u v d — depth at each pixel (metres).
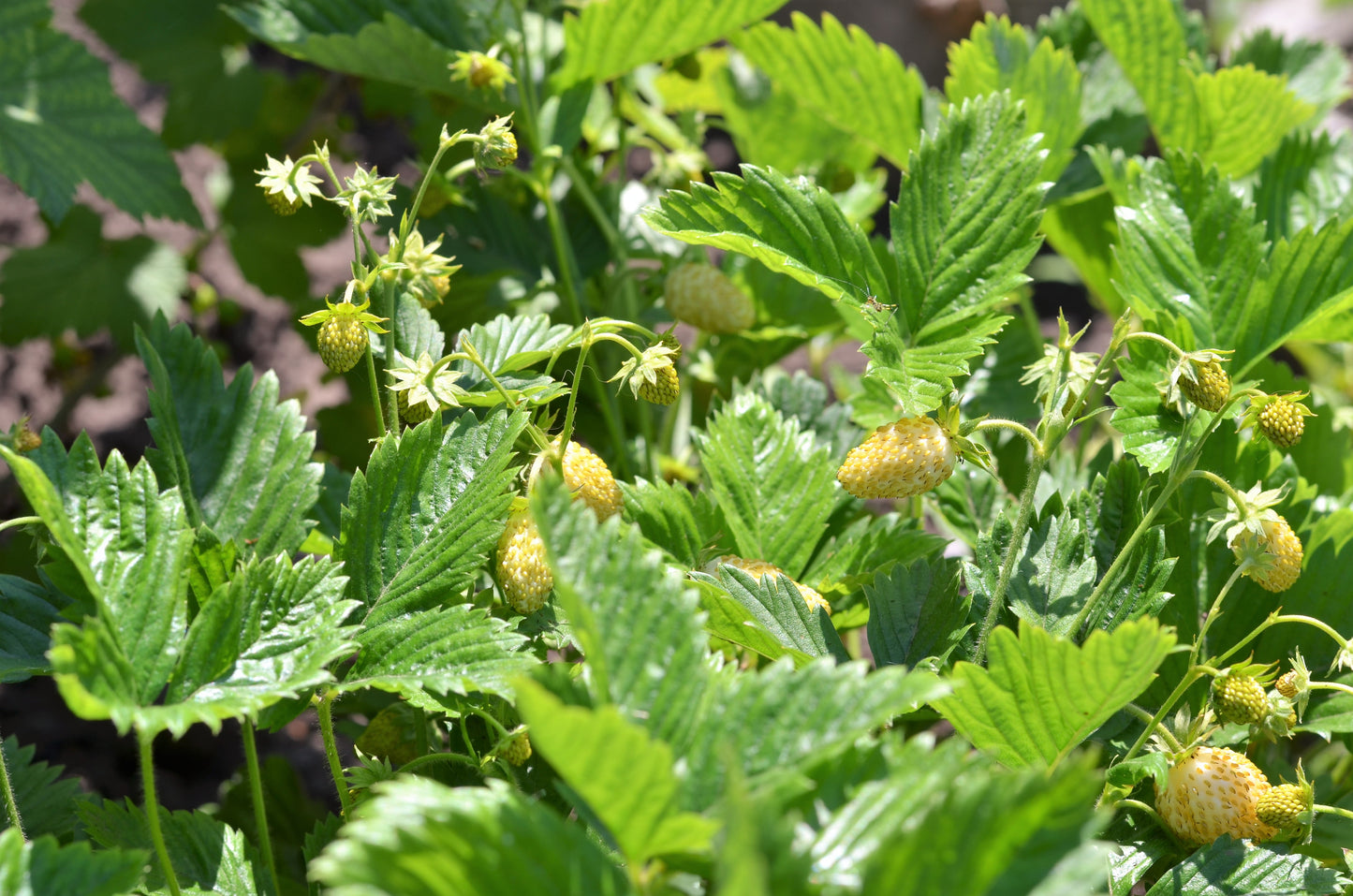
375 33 0.71
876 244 0.70
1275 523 0.61
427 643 0.61
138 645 0.59
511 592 0.62
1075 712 0.60
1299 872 0.61
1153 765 0.62
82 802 0.62
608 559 0.56
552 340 0.66
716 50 0.80
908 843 0.55
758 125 0.81
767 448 0.67
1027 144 0.65
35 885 0.57
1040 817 0.54
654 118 0.79
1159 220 0.67
